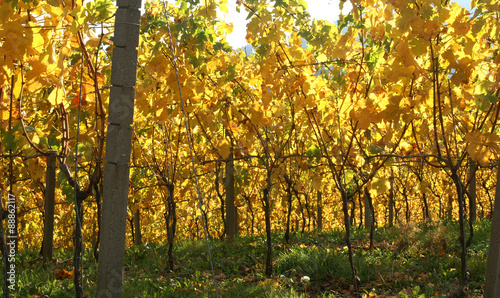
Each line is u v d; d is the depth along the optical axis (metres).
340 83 4.32
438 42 3.29
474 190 7.17
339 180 4.45
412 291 4.20
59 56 2.91
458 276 4.77
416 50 3.09
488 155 3.31
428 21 3.03
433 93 3.55
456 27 3.16
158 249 6.90
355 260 5.32
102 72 3.86
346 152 4.62
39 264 5.74
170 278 4.93
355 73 4.14
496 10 3.34
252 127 4.95
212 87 5.05
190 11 4.62
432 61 3.26
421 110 3.92
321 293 4.48
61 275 4.82
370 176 4.23
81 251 3.25
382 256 5.62
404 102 3.58
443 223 8.12
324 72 4.93
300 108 4.23
